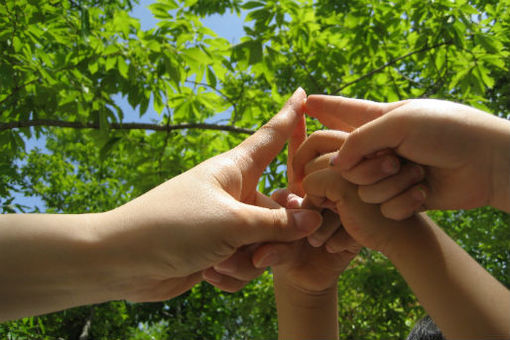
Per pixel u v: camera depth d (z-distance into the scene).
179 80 2.69
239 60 2.79
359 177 0.87
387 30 3.26
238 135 3.61
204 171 0.91
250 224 0.86
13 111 3.13
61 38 2.74
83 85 2.77
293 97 1.25
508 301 0.64
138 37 2.75
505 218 5.15
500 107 5.13
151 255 0.76
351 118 1.17
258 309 5.78
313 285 1.17
